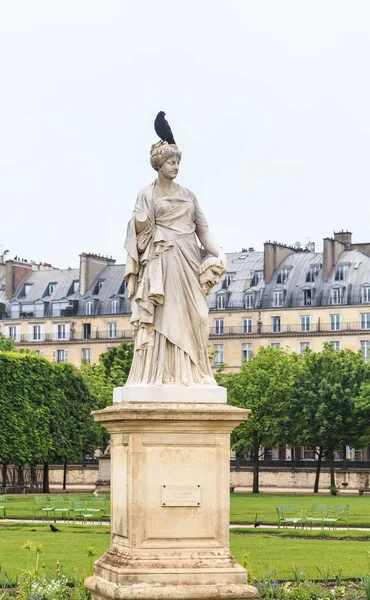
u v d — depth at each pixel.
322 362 89.44
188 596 14.67
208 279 16.02
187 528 15.26
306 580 22.70
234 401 87.19
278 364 88.94
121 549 15.41
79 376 85.00
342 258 123.50
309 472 97.81
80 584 20.61
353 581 25.42
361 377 88.88
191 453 15.33
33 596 19.28
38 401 80.62
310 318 122.44
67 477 103.56
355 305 120.06
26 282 141.88
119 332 133.38
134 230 16.05
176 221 16.16
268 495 79.06
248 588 14.87
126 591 14.57
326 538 38.41
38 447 80.06
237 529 42.16
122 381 96.44
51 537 38.00
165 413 15.16
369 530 42.31
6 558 29.81
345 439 87.50
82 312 135.62
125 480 15.38
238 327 125.94
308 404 86.88
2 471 86.94
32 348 137.75
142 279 15.93
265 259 125.50
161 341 15.77
